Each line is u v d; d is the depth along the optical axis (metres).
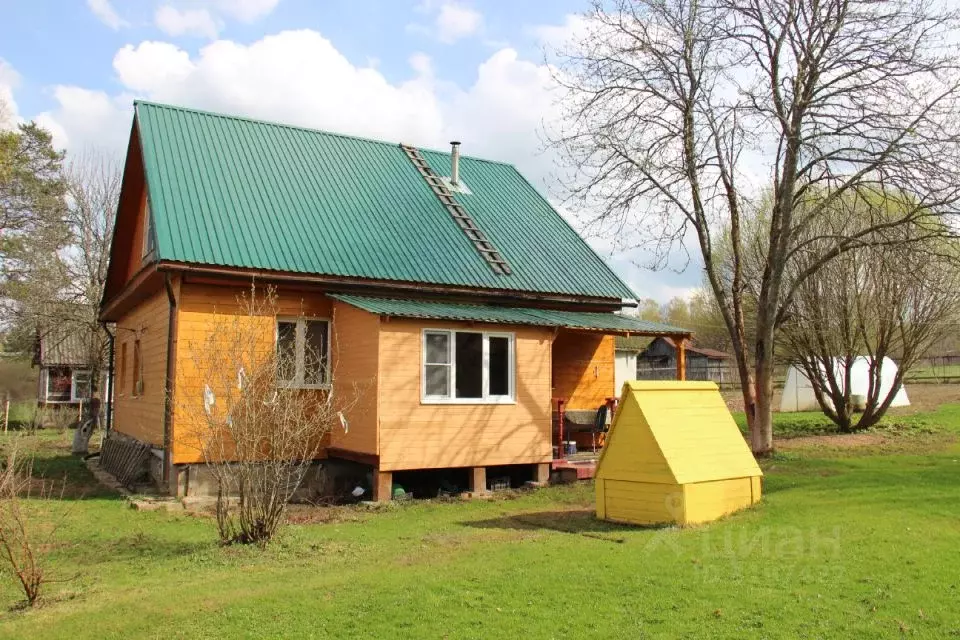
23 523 8.29
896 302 22.05
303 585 8.14
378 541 10.93
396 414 14.82
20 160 36.72
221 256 14.97
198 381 14.88
